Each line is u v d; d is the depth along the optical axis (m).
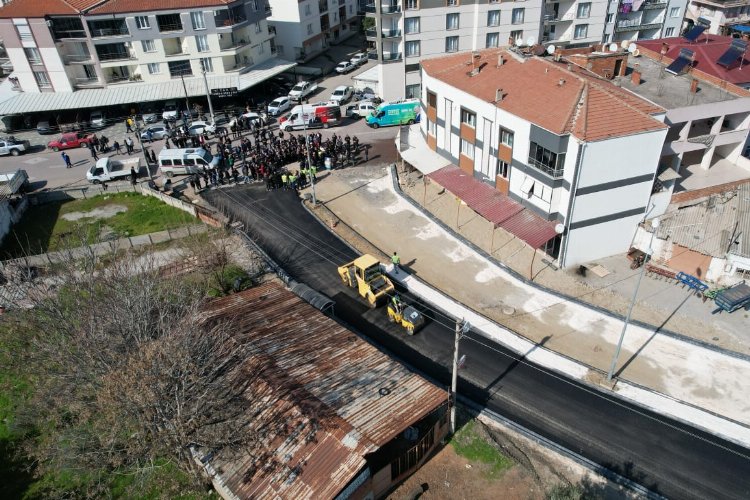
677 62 48.44
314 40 87.06
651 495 25.80
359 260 38.69
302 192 52.34
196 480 25.38
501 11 67.88
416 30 67.06
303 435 24.59
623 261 41.34
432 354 34.03
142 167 58.62
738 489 25.95
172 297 31.19
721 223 39.62
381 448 26.30
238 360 28.27
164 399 22.97
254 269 41.44
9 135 67.31
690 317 35.94
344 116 68.25
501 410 30.34
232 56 71.00
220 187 53.56
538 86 41.59
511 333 35.47
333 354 29.52
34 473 26.61
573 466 27.30
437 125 50.53
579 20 73.19
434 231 46.06
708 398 30.58
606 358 33.41
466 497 25.73
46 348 26.83
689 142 44.53
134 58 68.06
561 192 38.53
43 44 65.56
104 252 43.09
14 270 37.84
